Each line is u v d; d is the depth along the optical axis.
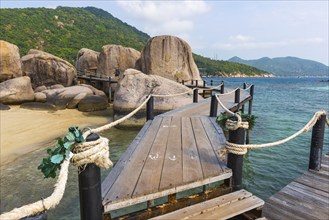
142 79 13.75
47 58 25.39
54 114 16.67
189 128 6.45
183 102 13.32
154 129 6.33
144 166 3.67
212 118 7.89
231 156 3.43
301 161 8.38
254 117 3.59
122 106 12.99
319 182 3.88
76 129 2.07
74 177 7.05
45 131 12.41
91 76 28.86
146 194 2.80
